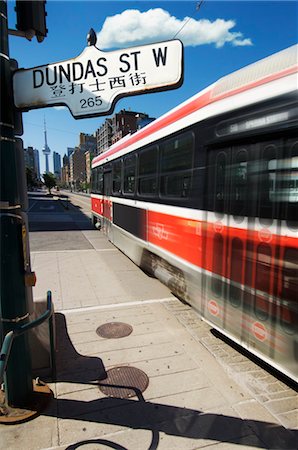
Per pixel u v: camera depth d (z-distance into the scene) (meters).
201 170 4.03
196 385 3.15
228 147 3.51
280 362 2.85
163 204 5.41
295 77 2.75
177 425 2.62
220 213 3.64
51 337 3.14
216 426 2.61
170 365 3.51
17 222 2.63
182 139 4.62
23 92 2.57
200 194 4.05
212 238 3.80
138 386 3.12
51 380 3.23
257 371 3.38
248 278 3.21
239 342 3.36
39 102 2.56
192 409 2.81
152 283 6.61
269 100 2.97
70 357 3.68
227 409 2.81
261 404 2.88
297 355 2.68
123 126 80.75
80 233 13.73
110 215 10.70
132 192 7.55
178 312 5.04
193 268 4.27
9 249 2.59
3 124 2.51
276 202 2.90
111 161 10.23
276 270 2.88
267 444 2.43
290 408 2.82
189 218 4.36
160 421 2.67
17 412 2.72
